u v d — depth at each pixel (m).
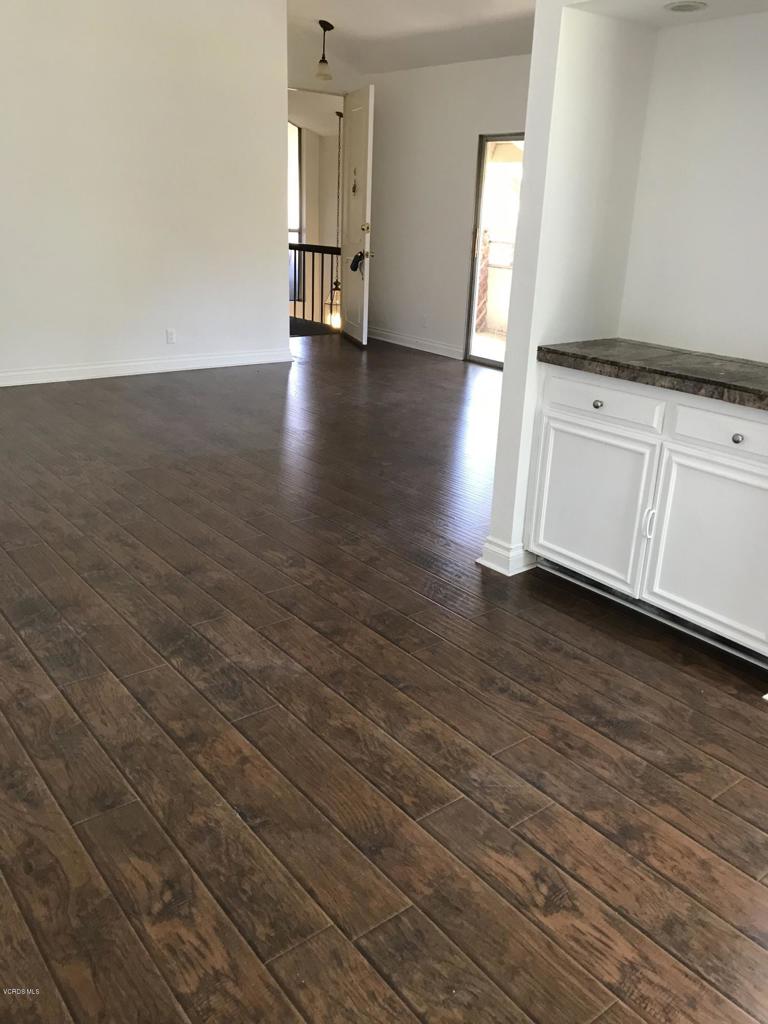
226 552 3.37
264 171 6.70
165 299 6.50
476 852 1.84
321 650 2.65
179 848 1.81
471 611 2.96
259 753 2.14
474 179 7.33
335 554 3.40
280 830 1.88
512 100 6.82
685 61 2.88
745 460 2.46
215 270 6.69
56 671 2.46
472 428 5.42
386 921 1.65
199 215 6.46
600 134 2.90
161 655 2.58
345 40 7.51
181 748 2.14
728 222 2.87
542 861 1.82
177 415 5.42
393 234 8.38
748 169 2.79
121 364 6.43
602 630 2.85
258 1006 1.46
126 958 1.54
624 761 2.16
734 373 2.59
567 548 3.11
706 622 2.67
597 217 3.02
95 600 2.91
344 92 8.35
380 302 8.77
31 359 6.02
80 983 1.49
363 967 1.54
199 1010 1.45
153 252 6.33
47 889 1.69
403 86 7.85
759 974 1.56
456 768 2.11
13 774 2.02
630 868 1.81
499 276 8.70
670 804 2.01
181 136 6.19
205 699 2.36
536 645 2.73
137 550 3.34
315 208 12.03
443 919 1.66
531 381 3.05
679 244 3.03
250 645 2.66
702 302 3.00
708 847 1.88
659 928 1.66
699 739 2.27
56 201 5.79
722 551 2.58
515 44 6.56
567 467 3.03
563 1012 1.47
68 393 5.85
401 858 1.81
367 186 7.69
